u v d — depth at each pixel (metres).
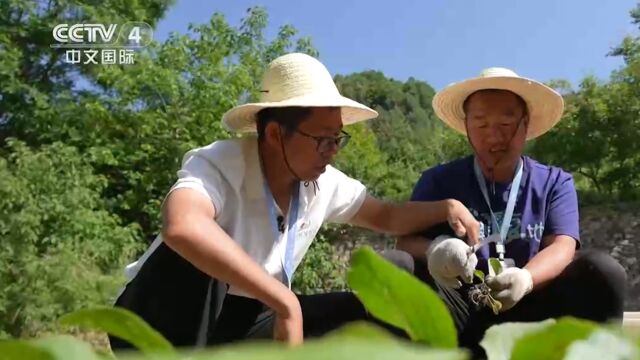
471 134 2.06
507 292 1.65
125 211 9.56
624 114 14.40
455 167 2.13
